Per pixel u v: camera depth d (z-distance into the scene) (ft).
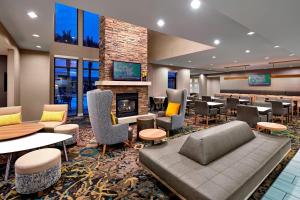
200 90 50.49
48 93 20.22
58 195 6.64
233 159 6.93
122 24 18.49
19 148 7.90
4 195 6.68
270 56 22.44
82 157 10.07
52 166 6.97
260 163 6.63
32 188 6.42
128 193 6.76
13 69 16.10
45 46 17.76
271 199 6.39
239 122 9.78
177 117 14.33
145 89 20.54
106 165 9.09
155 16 10.19
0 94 19.42
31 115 19.36
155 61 28.55
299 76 30.91
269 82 34.88
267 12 8.26
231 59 25.26
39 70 19.66
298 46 14.79
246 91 38.81
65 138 9.47
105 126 10.18
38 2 8.46
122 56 18.57
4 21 10.96
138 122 13.52
